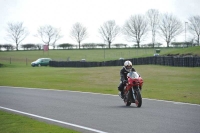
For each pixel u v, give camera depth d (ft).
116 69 248.52
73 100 100.83
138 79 83.87
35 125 61.16
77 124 62.13
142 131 54.70
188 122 61.98
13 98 107.86
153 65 253.24
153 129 56.03
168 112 74.64
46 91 132.16
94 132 54.90
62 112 77.15
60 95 116.06
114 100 100.58
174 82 154.61
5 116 71.67
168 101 95.76
